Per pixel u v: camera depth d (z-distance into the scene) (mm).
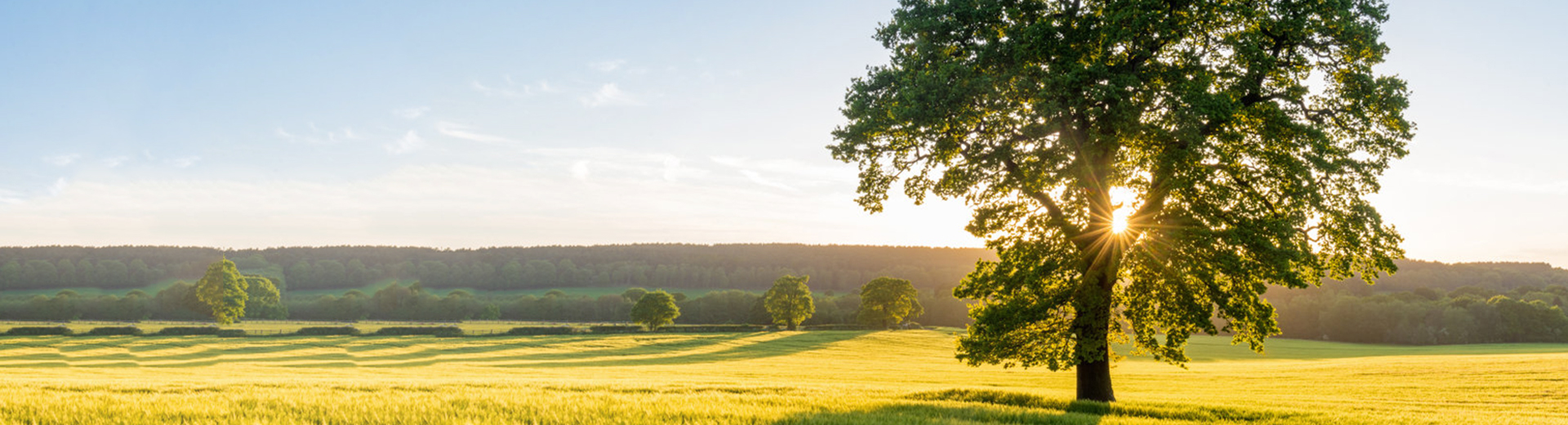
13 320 157250
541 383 23547
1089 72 16922
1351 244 18281
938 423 13492
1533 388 37438
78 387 18438
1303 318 134000
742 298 168500
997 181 18734
